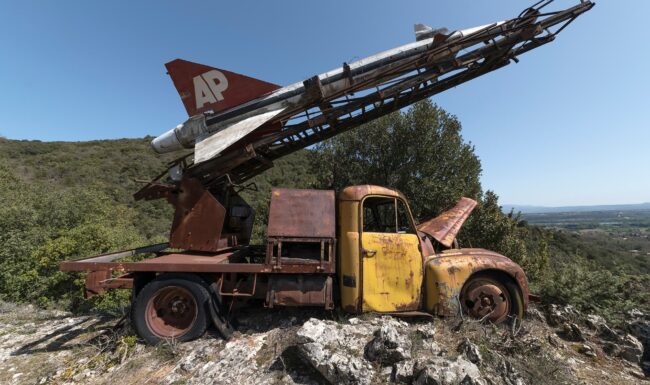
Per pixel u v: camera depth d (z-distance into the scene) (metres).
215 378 2.79
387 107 4.80
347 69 4.82
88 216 11.28
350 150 10.80
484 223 9.70
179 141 4.99
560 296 4.78
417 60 4.43
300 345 2.84
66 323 4.59
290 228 3.57
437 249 4.34
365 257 3.56
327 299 3.51
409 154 10.16
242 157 4.37
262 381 2.72
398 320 3.50
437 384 2.38
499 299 3.68
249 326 3.76
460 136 10.38
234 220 4.70
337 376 2.57
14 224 8.36
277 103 4.89
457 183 9.69
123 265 3.56
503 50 4.37
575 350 3.57
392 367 2.68
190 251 4.38
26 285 6.36
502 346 3.11
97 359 3.22
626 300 4.65
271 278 3.58
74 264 3.62
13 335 4.12
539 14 4.29
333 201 3.79
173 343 3.31
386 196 3.84
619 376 3.12
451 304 3.51
